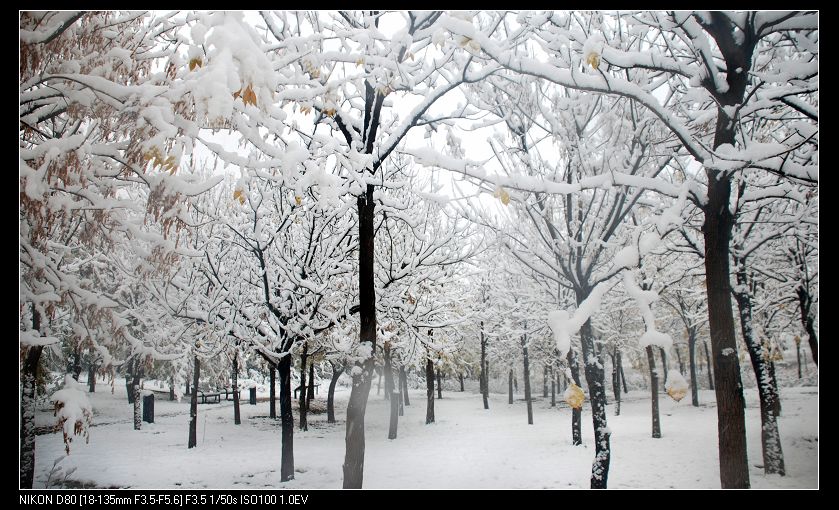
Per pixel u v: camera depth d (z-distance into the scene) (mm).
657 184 5266
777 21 4832
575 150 6824
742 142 7152
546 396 31031
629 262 3031
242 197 4188
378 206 8047
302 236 12016
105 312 5000
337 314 10188
